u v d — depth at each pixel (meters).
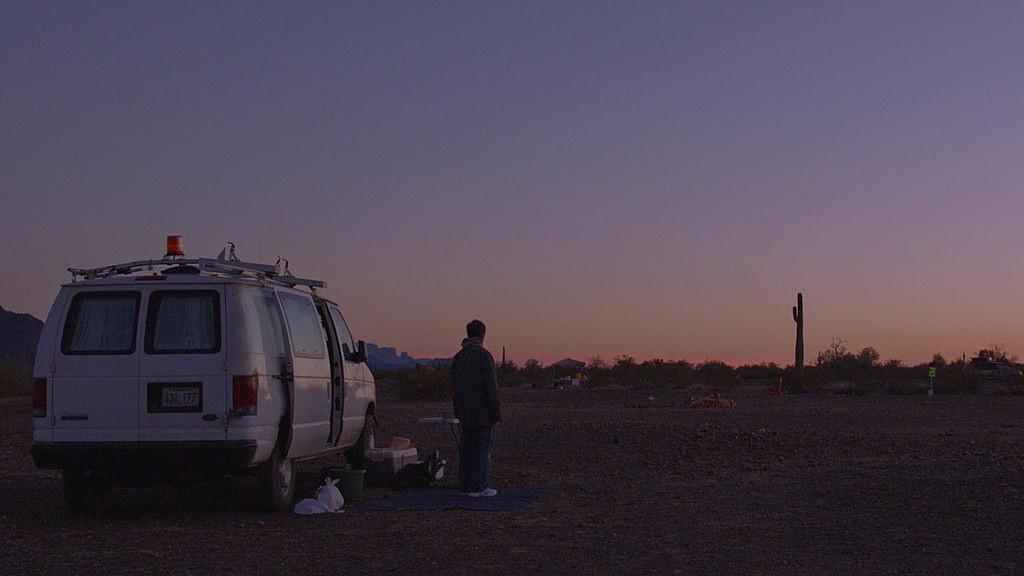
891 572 7.32
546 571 7.39
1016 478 12.20
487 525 9.47
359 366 13.10
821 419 24.69
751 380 66.00
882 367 64.12
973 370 59.28
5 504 11.02
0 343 80.50
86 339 9.62
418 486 12.18
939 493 11.18
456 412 11.46
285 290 10.84
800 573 7.31
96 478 10.24
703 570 7.41
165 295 9.67
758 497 11.27
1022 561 7.68
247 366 9.53
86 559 7.82
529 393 46.81
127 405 9.46
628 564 7.64
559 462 15.13
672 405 33.59
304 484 12.64
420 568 7.49
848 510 10.23
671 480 12.91
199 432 9.42
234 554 8.02
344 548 8.28
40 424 9.52
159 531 9.12
